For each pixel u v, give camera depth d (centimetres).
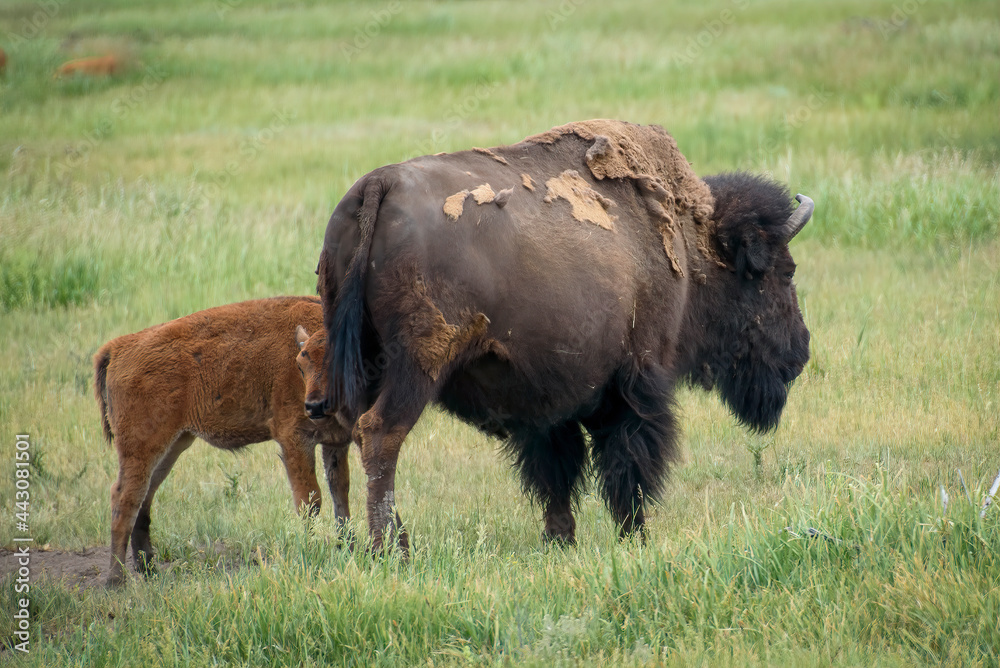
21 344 3750
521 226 1997
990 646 1420
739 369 2514
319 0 16250
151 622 1730
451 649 1522
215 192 5812
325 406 2002
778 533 1752
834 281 4172
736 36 11538
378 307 1891
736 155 6456
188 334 2219
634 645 1524
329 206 5462
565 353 2036
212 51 11888
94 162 6950
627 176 2227
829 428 2872
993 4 12050
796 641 1484
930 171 5450
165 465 2289
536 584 1723
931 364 3241
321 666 1551
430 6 15350
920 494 2214
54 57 11075
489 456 2914
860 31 10781
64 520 2492
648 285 2198
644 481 2183
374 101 9362
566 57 10881
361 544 1980
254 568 2008
